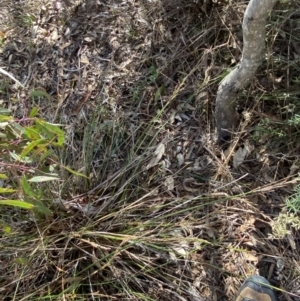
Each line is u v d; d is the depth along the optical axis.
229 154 1.79
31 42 2.30
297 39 1.90
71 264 1.67
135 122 2.00
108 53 2.21
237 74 1.64
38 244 1.60
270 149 1.82
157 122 1.97
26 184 1.21
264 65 1.90
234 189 1.78
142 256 1.66
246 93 1.87
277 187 1.64
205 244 1.70
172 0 2.16
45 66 2.24
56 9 2.37
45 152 1.31
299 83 1.83
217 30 2.04
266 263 1.66
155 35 2.16
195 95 1.98
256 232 1.71
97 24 2.28
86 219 1.73
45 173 1.30
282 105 1.85
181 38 2.11
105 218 1.70
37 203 1.35
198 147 1.90
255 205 1.74
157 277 1.67
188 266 1.67
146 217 1.75
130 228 1.70
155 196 1.80
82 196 1.75
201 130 1.93
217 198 1.77
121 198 1.79
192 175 1.84
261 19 1.39
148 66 2.12
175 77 2.07
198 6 2.08
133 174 1.79
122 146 1.94
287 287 1.62
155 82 2.06
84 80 2.15
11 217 1.71
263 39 1.48
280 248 1.67
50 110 2.05
